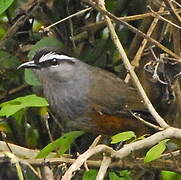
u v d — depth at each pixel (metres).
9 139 11.73
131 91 11.67
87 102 11.48
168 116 11.22
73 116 11.61
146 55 11.38
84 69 11.69
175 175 9.75
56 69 11.35
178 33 10.51
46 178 8.95
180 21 9.84
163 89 11.22
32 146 11.99
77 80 11.50
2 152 8.49
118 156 8.08
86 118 11.55
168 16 11.03
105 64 12.45
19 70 11.91
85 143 11.87
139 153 9.84
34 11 11.66
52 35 11.98
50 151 9.14
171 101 11.13
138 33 9.67
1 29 12.24
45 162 8.83
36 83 10.95
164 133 8.45
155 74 9.66
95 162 9.10
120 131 11.56
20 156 9.59
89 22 12.21
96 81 11.64
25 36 11.96
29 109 11.86
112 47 12.25
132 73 9.31
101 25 11.73
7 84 12.06
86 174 8.55
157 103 11.35
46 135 12.02
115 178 8.73
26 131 11.70
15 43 11.89
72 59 11.54
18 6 12.23
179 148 9.94
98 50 12.26
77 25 12.15
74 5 12.03
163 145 8.30
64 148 9.27
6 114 8.62
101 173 7.80
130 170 9.59
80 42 12.21
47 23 12.09
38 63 11.14
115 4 12.26
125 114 11.44
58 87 11.52
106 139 11.77
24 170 8.70
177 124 10.86
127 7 12.27
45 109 11.27
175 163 9.41
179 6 10.30
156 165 9.48
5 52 11.77
